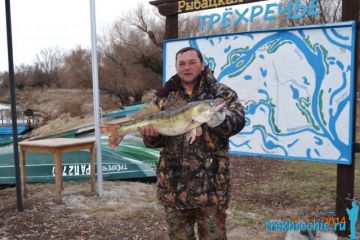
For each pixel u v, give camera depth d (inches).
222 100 115.3
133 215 225.5
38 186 291.7
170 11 259.0
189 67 130.1
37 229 204.5
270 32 219.9
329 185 299.6
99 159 258.4
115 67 1355.8
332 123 201.8
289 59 214.2
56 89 1787.6
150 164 333.7
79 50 1533.0
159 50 1326.3
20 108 1509.6
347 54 195.6
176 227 135.5
